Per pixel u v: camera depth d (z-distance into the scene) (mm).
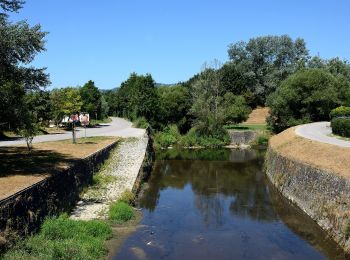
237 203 30250
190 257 18859
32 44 24094
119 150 43594
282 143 41812
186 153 62375
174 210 27875
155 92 77562
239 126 85375
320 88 68750
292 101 70562
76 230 19297
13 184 18828
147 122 74375
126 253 18828
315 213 24719
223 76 100438
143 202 29828
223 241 21344
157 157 57688
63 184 23281
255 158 56781
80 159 28672
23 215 17031
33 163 26406
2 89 24828
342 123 40281
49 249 16375
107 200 26156
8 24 23453
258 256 19203
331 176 23688
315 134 43375
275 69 111375
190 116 80500
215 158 56938
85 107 81062
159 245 20219
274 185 35906
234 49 116375
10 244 15398
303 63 108438
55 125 69875
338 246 20094
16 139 45625
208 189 35625
